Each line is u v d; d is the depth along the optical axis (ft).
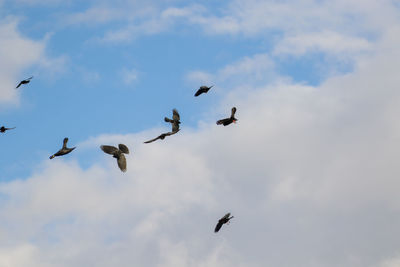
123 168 116.16
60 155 140.05
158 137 160.66
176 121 164.25
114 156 116.78
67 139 142.00
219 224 160.76
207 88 169.37
